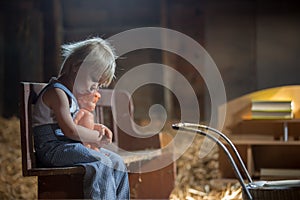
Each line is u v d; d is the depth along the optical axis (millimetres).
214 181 4074
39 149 2746
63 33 7254
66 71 2881
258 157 4262
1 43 7098
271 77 6602
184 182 4605
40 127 2762
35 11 7047
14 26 7074
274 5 6586
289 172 4105
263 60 6633
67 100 2721
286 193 2529
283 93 4273
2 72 7129
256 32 6652
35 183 4355
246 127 4328
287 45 6562
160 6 7195
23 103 2676
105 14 7367
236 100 4359
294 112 4246
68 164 2693
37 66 7043
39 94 2771
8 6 7043
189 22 6992
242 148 4172
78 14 7348
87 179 2619
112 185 2693
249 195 2529
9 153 5207
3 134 5848
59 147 2711
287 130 4145
